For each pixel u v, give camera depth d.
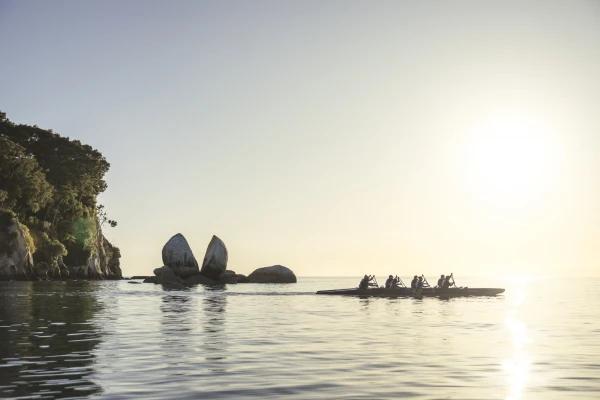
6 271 97.38
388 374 15.52
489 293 59.59
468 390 13.66
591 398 13.01
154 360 17.44
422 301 49.44
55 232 123.75
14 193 107.00
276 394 13.10
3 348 19.75
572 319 33.88
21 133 130.38
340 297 55.03
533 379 15.04
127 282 104.44
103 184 146.12
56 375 15.09
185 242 97.56
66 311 36.19
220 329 26.42
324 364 16.97
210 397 12.78
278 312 36.94
